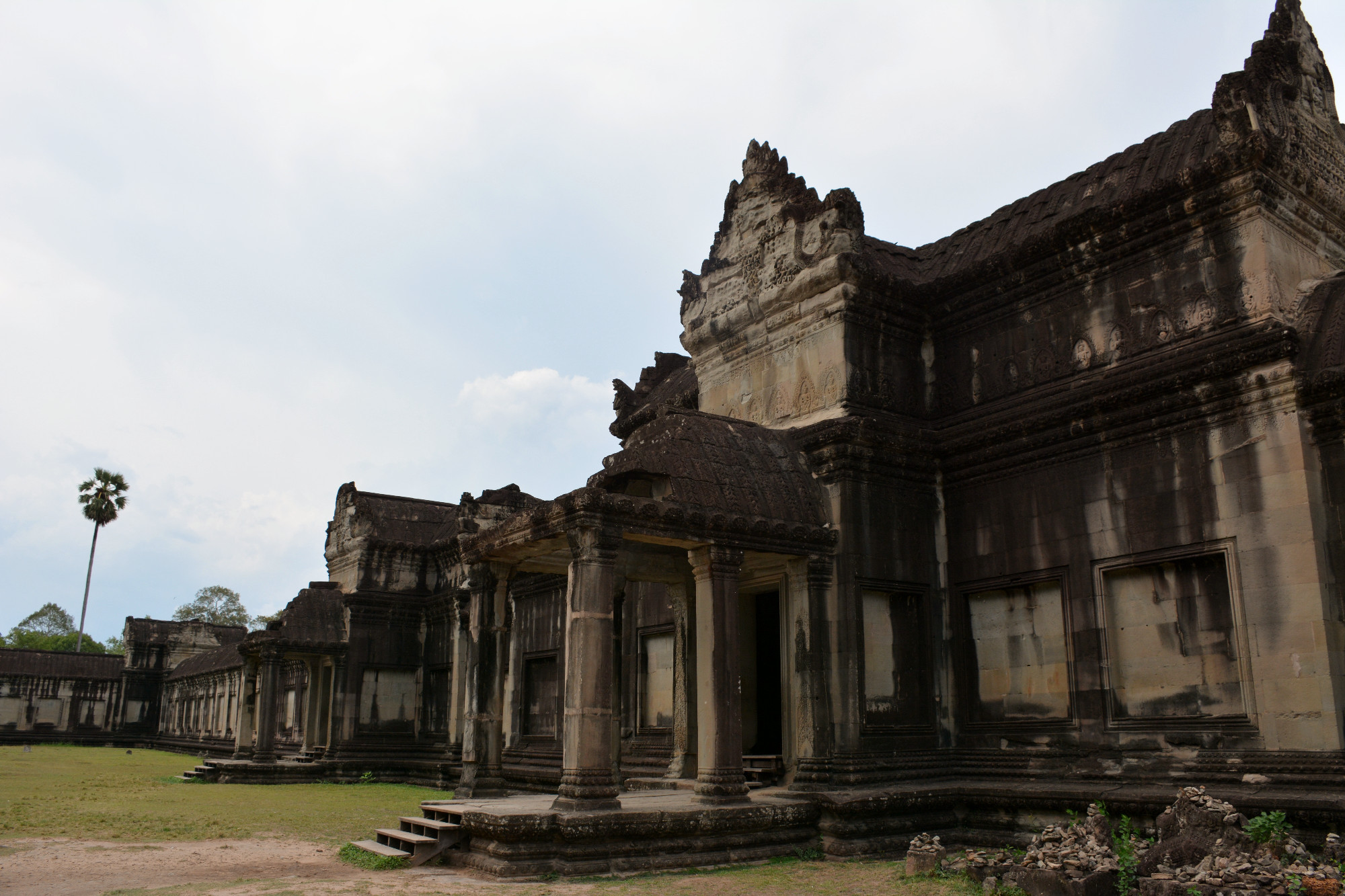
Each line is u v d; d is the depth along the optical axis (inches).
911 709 563.8
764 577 600.1
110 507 2837.1
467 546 597.3
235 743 1565.0
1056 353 560.4
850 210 614.5
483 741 581.9
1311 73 537.6
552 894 374.0
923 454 595.5
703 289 716.7
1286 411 439.8
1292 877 306.2
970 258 631.8
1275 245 479.2
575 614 464.4
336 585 1229.7
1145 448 496.4
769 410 652.7
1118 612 504.1
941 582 591.8
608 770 451.8
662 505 487.2
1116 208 522.9
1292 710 421.4
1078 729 506.6
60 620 3794.3
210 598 3639.3
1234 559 451.5
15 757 1466.5
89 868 442.6
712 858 451.8
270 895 365.4
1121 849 362.0
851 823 486.3
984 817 513.0
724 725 492.7
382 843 491.2
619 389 932.6
